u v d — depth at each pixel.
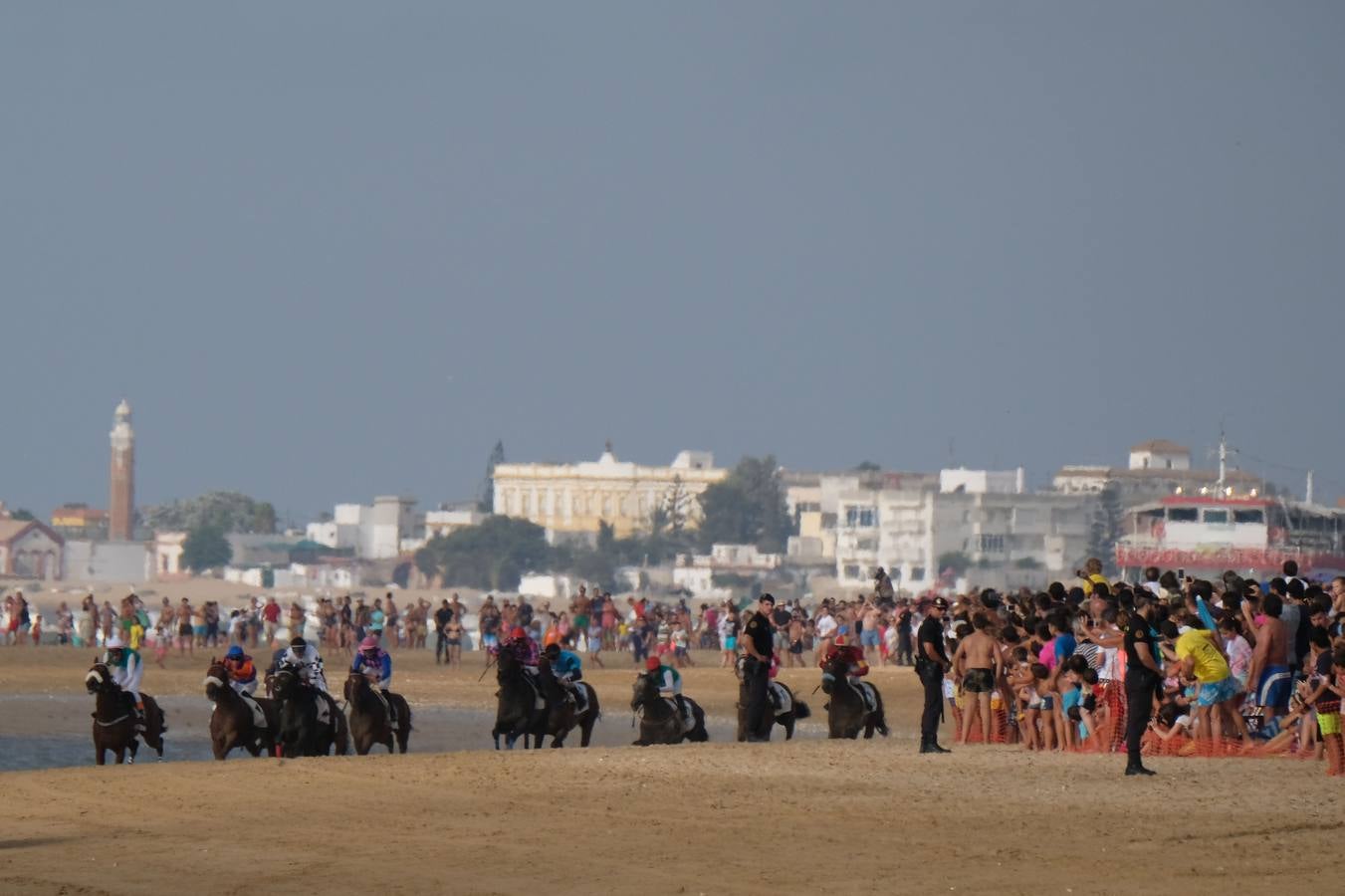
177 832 76.81
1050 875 65.12
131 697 110.94
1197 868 66.19
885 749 109.38
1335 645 89.38
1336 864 66.94
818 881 64.50
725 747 110.62
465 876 66.38
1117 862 67.56
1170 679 106.69
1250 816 78.12
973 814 79.69
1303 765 96.69
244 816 81.06
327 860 69.94
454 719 194.75
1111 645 105.31
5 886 65.62
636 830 76.06
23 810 83.25
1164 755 104.00
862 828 76.12
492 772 96.44
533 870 67.31
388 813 81.56
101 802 85.50
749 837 74.00
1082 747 109.12
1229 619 106.44
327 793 88.19
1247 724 104.88
